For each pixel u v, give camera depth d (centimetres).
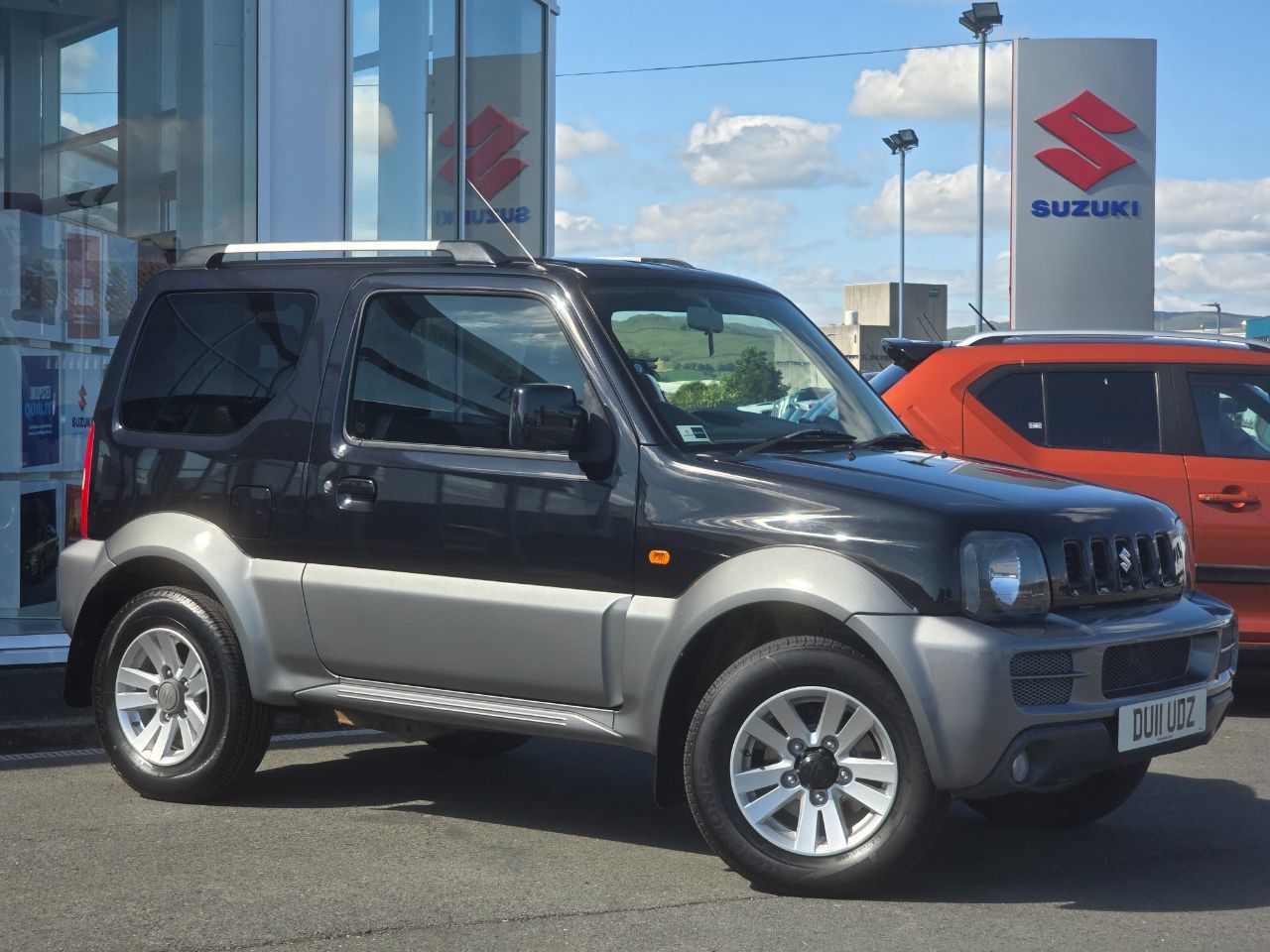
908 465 536
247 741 602
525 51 1437
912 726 471
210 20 1089
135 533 618
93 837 561
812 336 617
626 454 523
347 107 1154
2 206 980
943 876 515
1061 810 576
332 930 453
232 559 595
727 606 493
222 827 577
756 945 439
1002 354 841
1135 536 521
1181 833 576
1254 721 804
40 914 468
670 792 518
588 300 549
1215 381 821
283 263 621
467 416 559
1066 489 527
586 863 530
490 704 548
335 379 587
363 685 575
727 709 493
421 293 581
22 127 995
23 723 729
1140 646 500
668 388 543
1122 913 472
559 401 515
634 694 515
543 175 1465
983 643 463
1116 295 3225
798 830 489
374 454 570
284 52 1118
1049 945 440
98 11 1032
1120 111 3197
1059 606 489
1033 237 3228
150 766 616
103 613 645
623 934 450
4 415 962
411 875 513
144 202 1059
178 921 461
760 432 553
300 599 580
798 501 495
